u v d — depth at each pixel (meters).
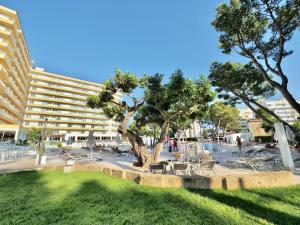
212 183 6.11
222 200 5.01
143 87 11.54
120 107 13.55
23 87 51.47
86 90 81.44
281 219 3.86
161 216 4.12
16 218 4.07
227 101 19.50
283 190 5.54
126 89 11.32
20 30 43.41
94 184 6.79
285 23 10.73
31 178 7.98
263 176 6.10
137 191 5.91
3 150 14.38
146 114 13.85
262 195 5.23
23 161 13.52
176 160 12.02
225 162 11.52
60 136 67.88
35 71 68.56
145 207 4.64
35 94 67.69
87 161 13.56
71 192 5.91
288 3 10.22
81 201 5.10
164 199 5.18
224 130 52.75
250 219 3.89
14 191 6.07
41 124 66.50
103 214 4.25
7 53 36.31
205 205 4.71
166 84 11.56
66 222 3.86
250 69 16.20
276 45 12.18
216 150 19.92
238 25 11.93
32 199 5.29
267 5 10.66
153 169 8.50
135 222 3.85
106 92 11.48
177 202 4.94
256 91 16.67
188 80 10.51
